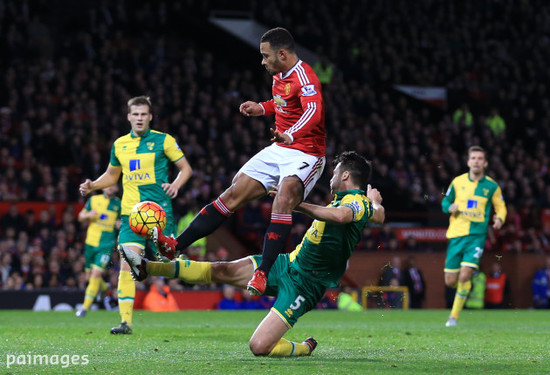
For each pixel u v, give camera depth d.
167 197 29.41
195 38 105.44
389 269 66.38
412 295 66.25
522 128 98.31
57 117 76.00
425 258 69.38
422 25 111.44
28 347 23.23
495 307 68.88
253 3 110.31
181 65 94.25
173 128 78.38
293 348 21.12
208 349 23.08
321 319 46.94
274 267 21.20
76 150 72.06
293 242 67.12
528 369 18.56
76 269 60.47
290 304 20.66
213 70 94.75
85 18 99.81
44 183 67.19
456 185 40.47
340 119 88.62
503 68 108.31
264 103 23.70
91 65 84.25
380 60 103.00
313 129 21.61
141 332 30.94
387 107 93.81
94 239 46.25
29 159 68.94
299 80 21.66
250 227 72.06
